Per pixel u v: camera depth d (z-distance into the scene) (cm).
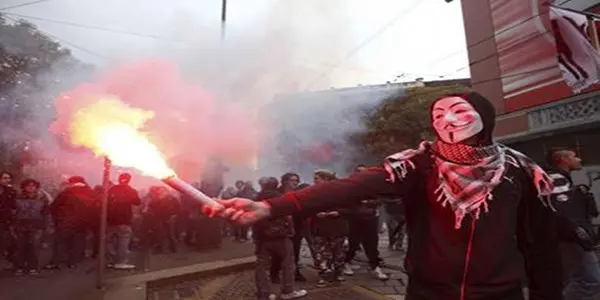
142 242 1072
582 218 392
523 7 1273
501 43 1358
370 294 616
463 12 1516
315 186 167
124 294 618
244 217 154
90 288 654
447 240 159
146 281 692
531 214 174
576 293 393
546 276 173
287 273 596
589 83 813
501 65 1359
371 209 714
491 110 172
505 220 159
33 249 779
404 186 169
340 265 694
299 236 716
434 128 174
